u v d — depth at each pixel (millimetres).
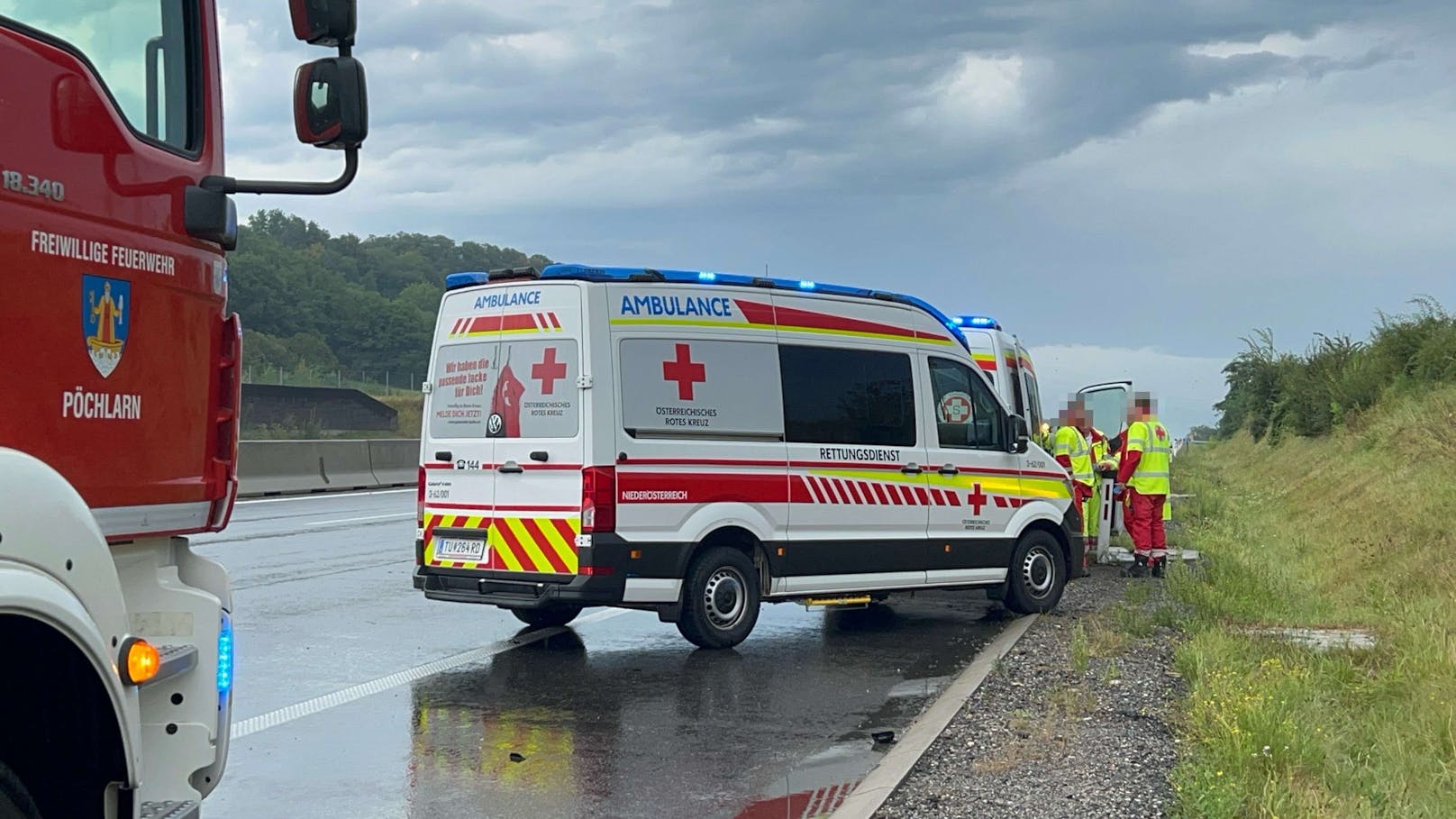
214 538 16375
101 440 3580
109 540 3695
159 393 3844
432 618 11023
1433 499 14180
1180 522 21484
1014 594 12031
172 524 3922
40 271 3350
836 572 10625
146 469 3781
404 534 17094
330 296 90688
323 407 48688
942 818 5598
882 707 8164
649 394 9578
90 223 3541
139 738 3432
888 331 11219
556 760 6766
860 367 10938
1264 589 12047
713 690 8586
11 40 3287
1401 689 7855
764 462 10141
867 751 7066
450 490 10023
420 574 10133
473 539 9883
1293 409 32438
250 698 8008
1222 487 31078
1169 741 6906
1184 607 11781
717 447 9867
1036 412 18359
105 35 3648
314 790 6172
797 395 10453
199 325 4047
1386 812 5609
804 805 6023
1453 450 16719
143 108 3801
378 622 10797
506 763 6695
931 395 11445
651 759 6844
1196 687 7727
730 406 9992
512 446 9664
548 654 9711
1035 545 12188
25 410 3311
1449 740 6727
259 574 13242
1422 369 23969
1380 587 11672
